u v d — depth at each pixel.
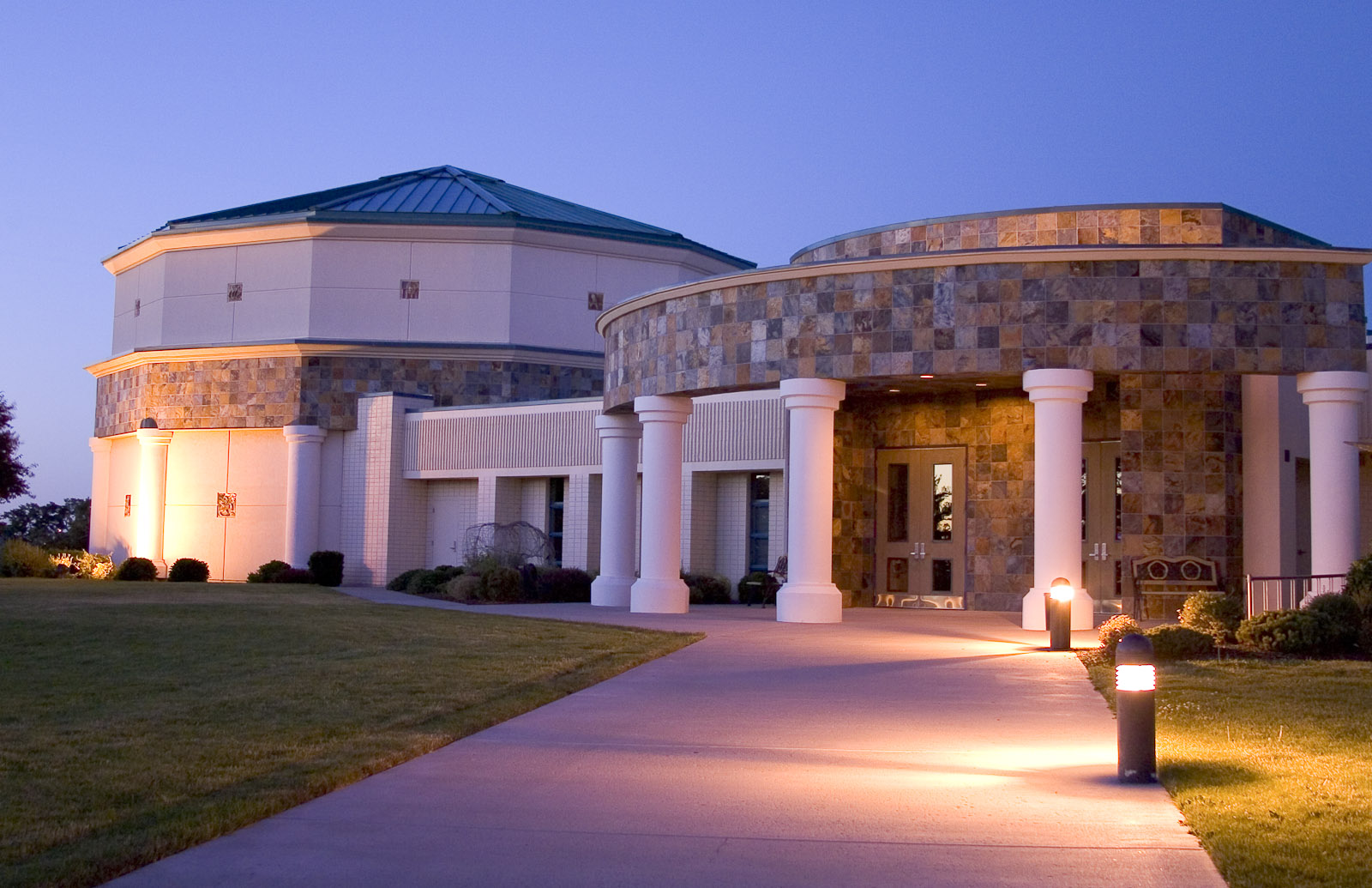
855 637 20.00
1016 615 24.98
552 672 15.76
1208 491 23.67
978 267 21.66
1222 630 18.20
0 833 8.09
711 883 7.21
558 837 8.20
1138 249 21.03
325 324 45.41
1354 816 8.50
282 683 14.75
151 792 9.25
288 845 8.00
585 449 38.09
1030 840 8.09
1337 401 20.92
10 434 43.53
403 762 10.61
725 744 11.38
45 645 18.58
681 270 48.12
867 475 28.28
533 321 45.88
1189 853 7.79
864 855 7.77
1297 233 25.05
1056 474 21.05
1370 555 19.00
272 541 44.59
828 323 22.70
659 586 25.58
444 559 42.34
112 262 50.81
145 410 46.38
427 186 51.59
